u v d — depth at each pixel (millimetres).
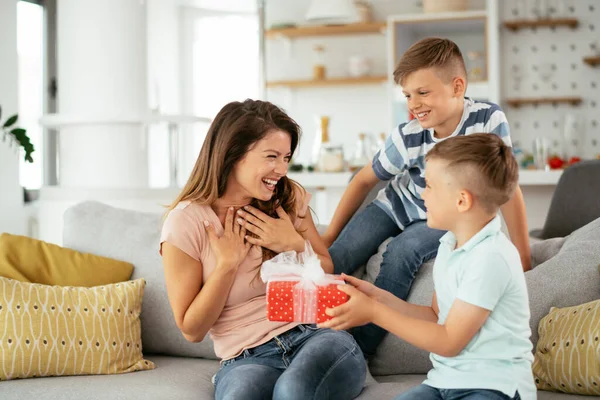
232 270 1970
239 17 7883
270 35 7723
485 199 1696
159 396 2002
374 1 7773
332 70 7949
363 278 2504
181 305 1987
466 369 1671
